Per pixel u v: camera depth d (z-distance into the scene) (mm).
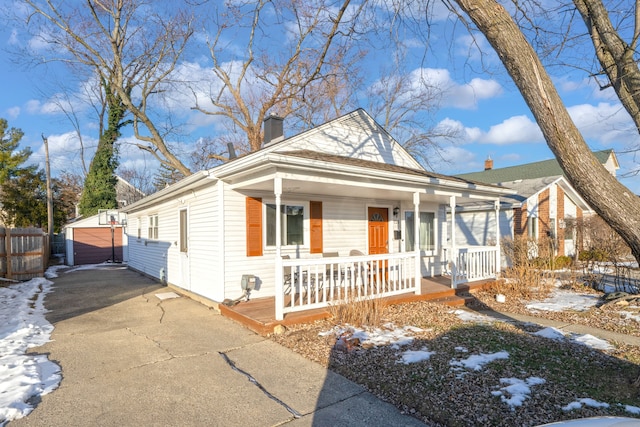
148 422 3352
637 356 4977
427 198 10742
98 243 21469
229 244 7875
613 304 8336
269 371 4523
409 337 5711
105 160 23781
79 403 3705
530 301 9062
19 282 12438
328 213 9617
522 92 3727
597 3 4348
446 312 7527
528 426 3174
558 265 14016
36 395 3869
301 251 9047
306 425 3303
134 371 4535
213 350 5297
